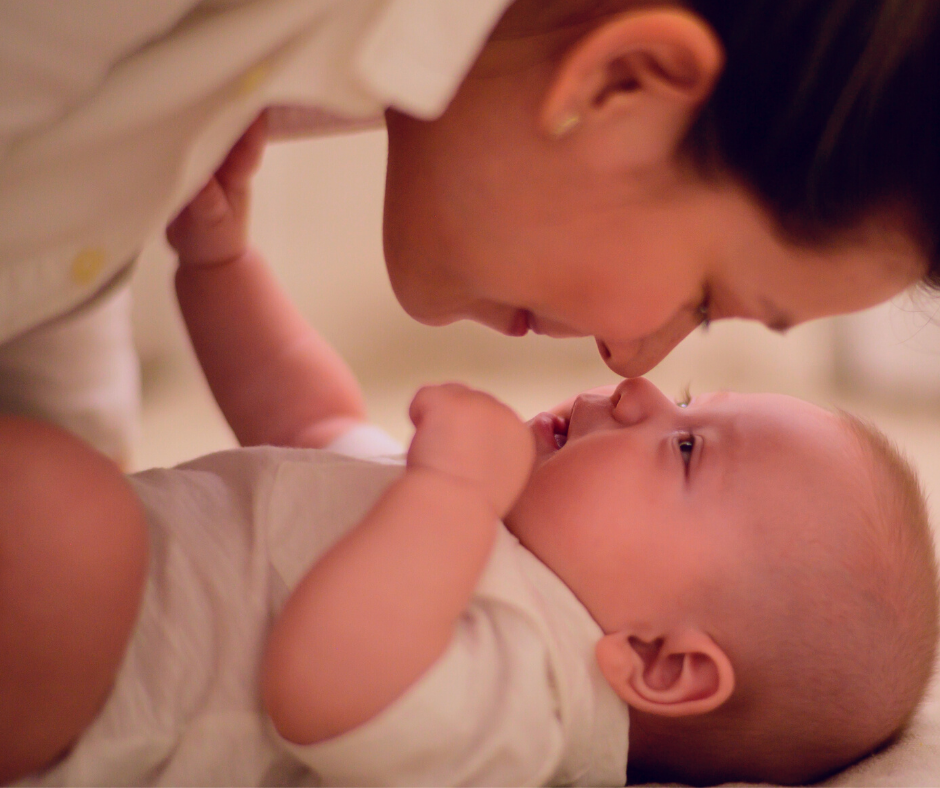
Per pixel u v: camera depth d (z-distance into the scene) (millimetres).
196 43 563
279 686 652
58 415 1158
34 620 585
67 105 555
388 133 805
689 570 820
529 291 780
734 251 715
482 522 717
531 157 709
